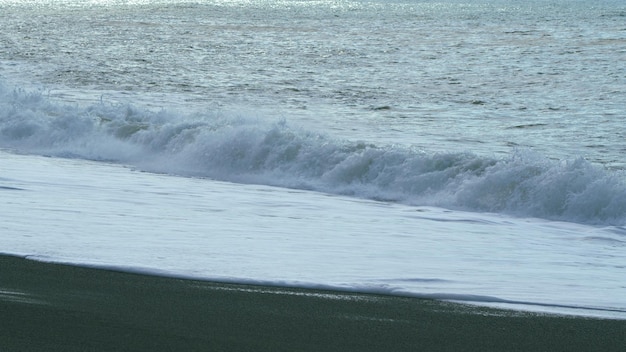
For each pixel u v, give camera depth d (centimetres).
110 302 1112
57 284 1191
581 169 2066
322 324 1055
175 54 7031
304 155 2439
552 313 1157
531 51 7525
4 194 1930
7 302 1086
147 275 1270
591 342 1026
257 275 1303
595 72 5859
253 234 1652
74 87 4572
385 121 3553
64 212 1752
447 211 2055
